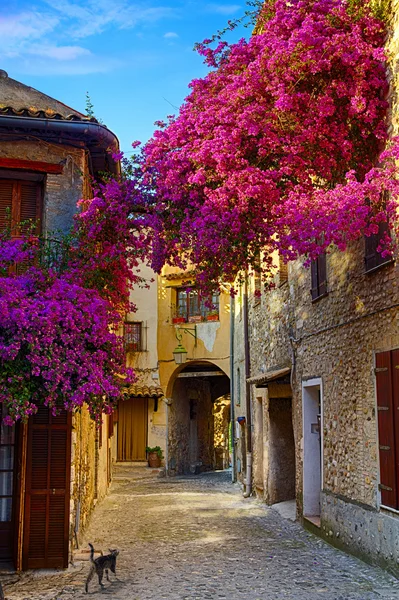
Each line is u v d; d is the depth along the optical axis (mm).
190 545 9938
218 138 7762
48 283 7539
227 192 7641
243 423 18688
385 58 7781
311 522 10930
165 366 25078
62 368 6887
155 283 25578
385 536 7723
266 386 14836
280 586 7238
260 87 7887
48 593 7062
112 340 7535
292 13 8180
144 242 8797
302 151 7863
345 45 7730
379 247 7410
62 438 8359
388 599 6562
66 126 8875
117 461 25500
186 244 8539
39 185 9281
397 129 7578
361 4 8273
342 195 6930
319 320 10797
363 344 8758
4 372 6906
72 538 8656
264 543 10062
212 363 24062
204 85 8773
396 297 7672
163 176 8570
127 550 9578
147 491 19078
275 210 7258
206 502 15766
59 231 8508
